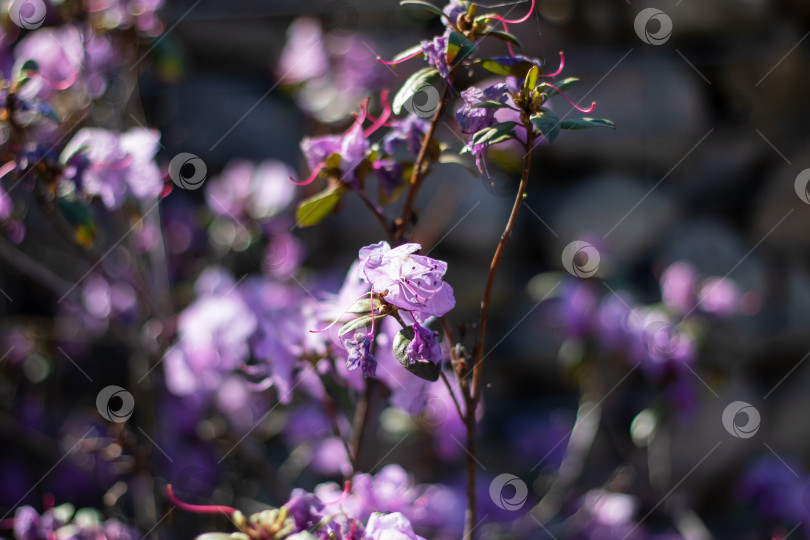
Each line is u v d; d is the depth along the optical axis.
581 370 0.87
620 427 0.91
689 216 1.09
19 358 0.88
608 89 1.09
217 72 1.11
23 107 0.68
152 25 0.82
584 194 1.08
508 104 0.61
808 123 1.10
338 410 0.84
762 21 1.10
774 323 1.02
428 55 0.62
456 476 0.88
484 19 0.62
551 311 0.93
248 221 0.86
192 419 0.84
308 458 0.85
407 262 0.58
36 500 0.86
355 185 0.65
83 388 0.93
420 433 0.83
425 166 0.65
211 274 0.82
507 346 1.04
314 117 1.00
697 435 0.94
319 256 1.01
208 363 0.76
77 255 0.88
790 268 1.06
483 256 1.05
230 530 0.81
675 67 1.10
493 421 1.00
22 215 0.84
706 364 0.86
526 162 0.61
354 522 0.62
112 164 0.70
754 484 0.85
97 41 0.82
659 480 0.89
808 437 0.97
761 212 1.09
